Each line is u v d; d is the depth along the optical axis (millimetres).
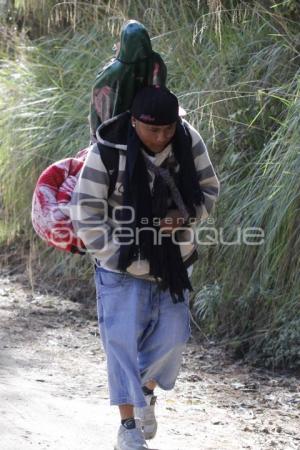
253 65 12906
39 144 15000
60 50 16406
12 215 15672
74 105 15000
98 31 15750
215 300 11617
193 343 11656
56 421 8102
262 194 11438
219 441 8086
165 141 6652
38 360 10570
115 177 6719
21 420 8008
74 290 13906
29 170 15258
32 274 14812
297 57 12695
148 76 7051
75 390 9383
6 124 15797
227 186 12031
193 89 13156
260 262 11289
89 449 7414
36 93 15727
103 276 6996
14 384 9312
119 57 7039
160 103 6520
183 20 14734
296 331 10695
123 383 6977
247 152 12359
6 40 17750
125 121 6758
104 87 7031
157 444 7770
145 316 6977
